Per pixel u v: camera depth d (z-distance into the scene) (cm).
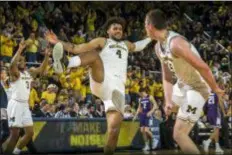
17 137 795
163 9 1919
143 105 1188
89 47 564
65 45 544
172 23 1834
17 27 1430
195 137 1245
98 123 1107
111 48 576
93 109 1191
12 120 787
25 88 795
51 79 1240
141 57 1541
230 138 1302
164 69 412
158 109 1240
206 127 1259
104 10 1822
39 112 1096
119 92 567
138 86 1365
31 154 1002
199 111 399
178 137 394
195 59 355
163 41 384
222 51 1695
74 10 1700
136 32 1691
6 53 1309
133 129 1185
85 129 1087
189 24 1858
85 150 1079
